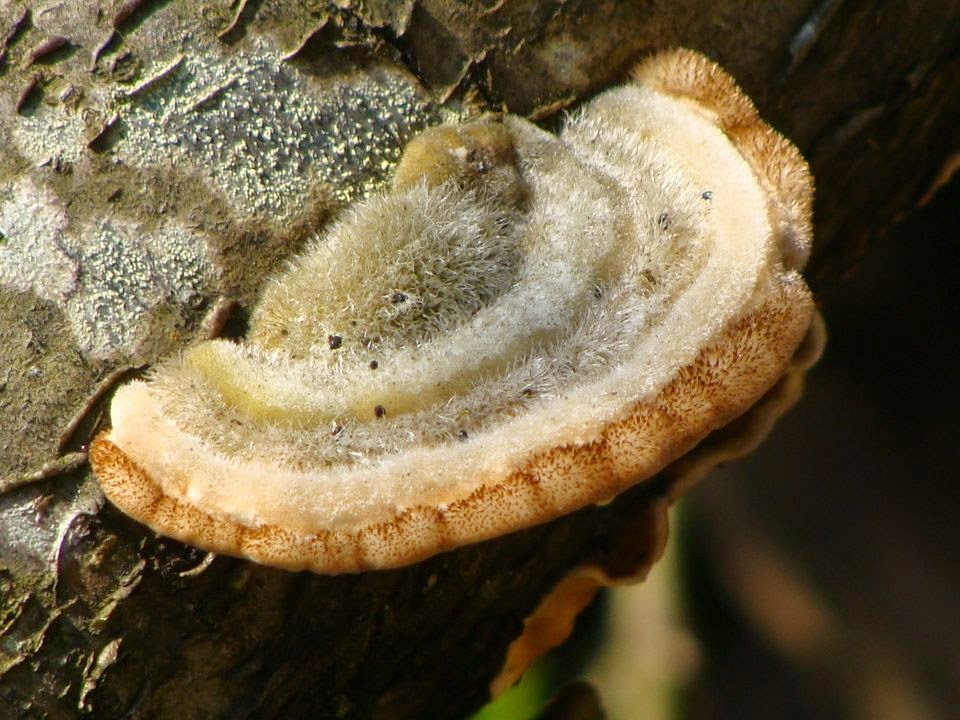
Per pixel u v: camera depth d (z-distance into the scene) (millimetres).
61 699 207
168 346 205
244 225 206
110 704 208
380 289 204
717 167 206
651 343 201
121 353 205
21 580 205
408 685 221
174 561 206
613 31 211
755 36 214
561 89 211
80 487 205
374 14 208
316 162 206
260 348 205
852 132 222
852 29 216
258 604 209
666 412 199
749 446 224
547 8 210
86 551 205
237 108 206
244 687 212
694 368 200
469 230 205
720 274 202
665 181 207
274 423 202
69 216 204
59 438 205
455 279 205
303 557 199
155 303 205
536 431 199
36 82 205
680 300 202
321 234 207
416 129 208
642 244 206
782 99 218
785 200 207
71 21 206
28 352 205
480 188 207
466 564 215
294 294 205
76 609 206
